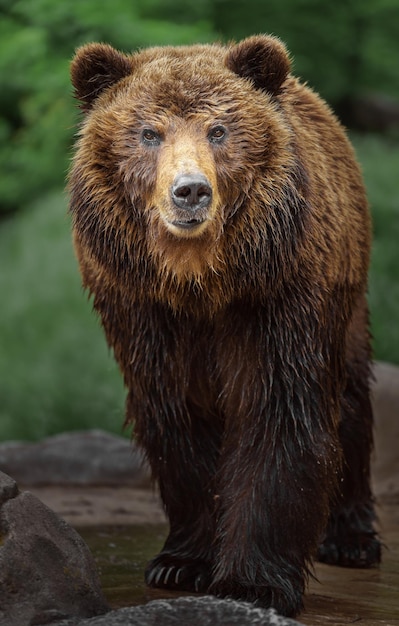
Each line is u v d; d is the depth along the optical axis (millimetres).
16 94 35906
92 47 9984
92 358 28359
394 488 17297
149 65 9914
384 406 18219
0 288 32094
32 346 29438
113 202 9594
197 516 10742
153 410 10445
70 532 8555
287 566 9609
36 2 31188
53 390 27562
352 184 11273
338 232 10266
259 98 9758
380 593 10422
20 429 26781
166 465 10664
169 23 32500
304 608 9672
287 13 38219
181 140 9219
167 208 9078
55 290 31094
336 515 12242
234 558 9578
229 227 9438
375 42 40938
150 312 10031
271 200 9438
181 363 10219
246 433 9930
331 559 12117
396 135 39656
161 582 10484
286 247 9531
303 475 9750
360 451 12148
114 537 13148
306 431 9805
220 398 10352
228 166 9367
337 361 10336
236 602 8000
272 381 9805
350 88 40875
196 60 9875
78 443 18000
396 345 27500
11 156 35938
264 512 9648
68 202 10062
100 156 9625
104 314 10375
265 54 9828
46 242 33562
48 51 32594
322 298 9945
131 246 9617
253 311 9781
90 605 8328
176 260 9305
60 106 34250
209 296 9617
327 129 11172
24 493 8516
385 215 31188
